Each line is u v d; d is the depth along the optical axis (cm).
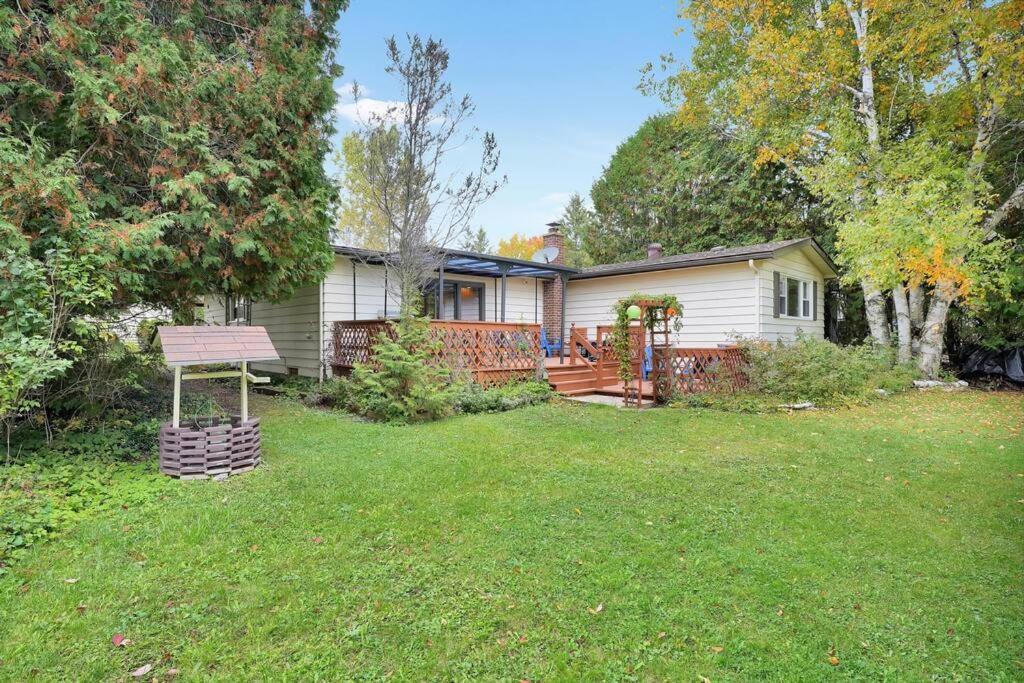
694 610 272
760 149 1571
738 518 396
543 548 341
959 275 967
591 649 242
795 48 1300
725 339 1230
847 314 1688
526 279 1523
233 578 297
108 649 238
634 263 1462
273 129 666
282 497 424
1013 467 534
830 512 410
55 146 526
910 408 877
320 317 1092
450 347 930
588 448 601
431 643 246
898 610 275
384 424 729
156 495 420
